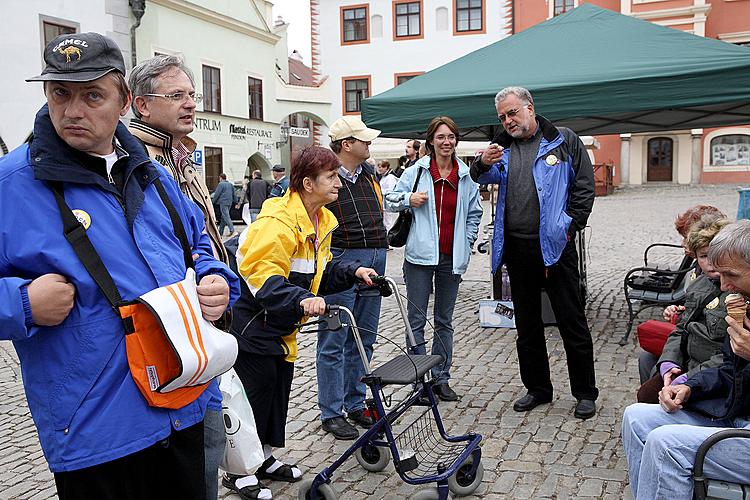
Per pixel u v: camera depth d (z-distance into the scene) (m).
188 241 2.16
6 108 16.20
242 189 23.39
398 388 5.07
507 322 6.77
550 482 3.48
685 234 4.33
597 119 7.57
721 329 3.04
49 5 16.83
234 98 25.33
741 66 5.12
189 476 2.03
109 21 18.42
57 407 1.80
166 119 2.85
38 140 1.80
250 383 3.34
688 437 2.42
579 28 6.86
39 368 1.81
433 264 4.62
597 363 5.47
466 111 6.06
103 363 1.81
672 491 2.41
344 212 4.28
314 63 37.19
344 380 4.37
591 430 4.12
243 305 3.29
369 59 36.44
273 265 3.08
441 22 35.38
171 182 2.20
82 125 1.79
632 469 2.78
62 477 1.86
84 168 1.85
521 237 4.29
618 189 34.16
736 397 2.56
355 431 4.15
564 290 4.25
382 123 6.43
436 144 4.68
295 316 3.10
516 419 4.34
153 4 20.64
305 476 3.66
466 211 4.77
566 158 4.20
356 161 4.32
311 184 3.26
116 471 1.87
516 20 34.50
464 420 4.36
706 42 5.95
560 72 5.94
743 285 2.38
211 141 24.19
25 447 4.36
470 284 9.67
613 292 8.43
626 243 13.81
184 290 1.92
